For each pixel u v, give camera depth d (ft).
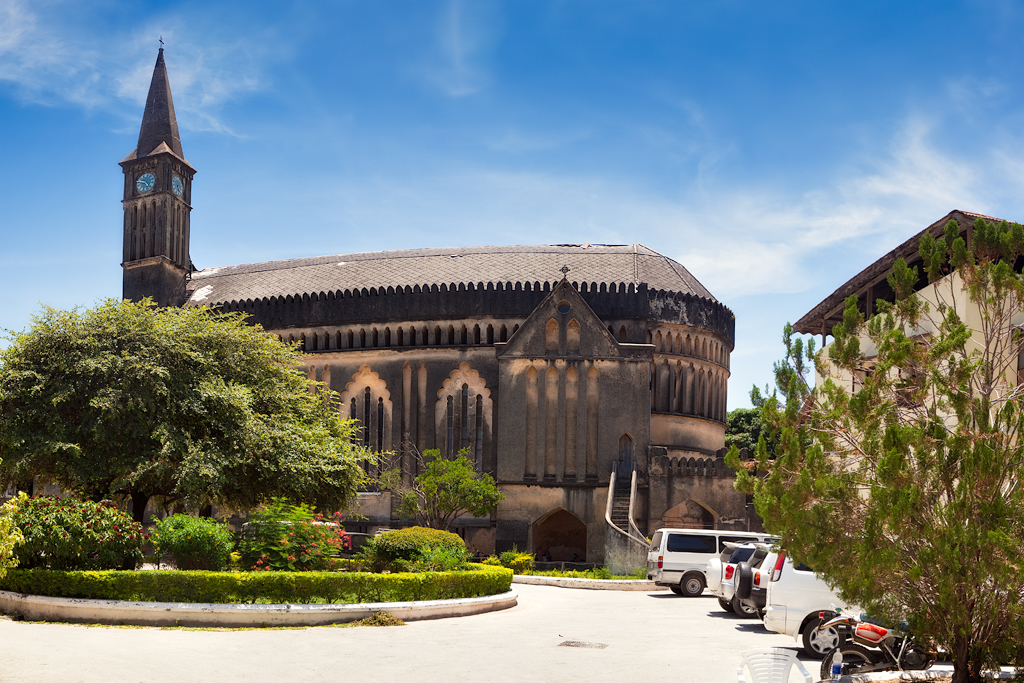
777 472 45.55
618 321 184.14
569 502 162.91
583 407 166.61
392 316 185.88
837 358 48.55
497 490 163.12
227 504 116.37
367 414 185.98
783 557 61.46
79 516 75.82
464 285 183.73
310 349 191.01
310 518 83.56
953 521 41.16
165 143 212.02
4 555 69.62
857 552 42.34
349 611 72.95
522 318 181.16
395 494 178.50
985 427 43.11
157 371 102.78
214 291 209.67
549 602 97.66
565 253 203.62
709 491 157.99
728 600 85.05
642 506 159.02
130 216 210.38
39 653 51.39
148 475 103.50
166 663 49.98
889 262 101.40
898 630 46.85
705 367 199.21
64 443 97.40
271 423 112.47
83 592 71.05
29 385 102.63
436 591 81.35
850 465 46.34
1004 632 42.11
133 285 207.31
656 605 95.35
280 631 66.95
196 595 70.49
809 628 59.57
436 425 181.37
